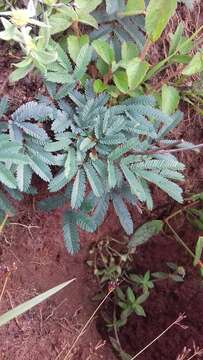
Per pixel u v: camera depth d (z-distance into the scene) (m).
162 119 0.36
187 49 0.39
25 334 0.41
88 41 0.36
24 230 0.40
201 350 0.41
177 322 0.42
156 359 0.45
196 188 0.45
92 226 0.36
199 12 0.42
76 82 0.36
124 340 0.46
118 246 0.46
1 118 0.34
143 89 0.39
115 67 0.36
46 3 0.34
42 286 0.42
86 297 0.45
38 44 0.33
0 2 0.35
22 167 0.33
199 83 0.41
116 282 0.44
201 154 0.44
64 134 0.35
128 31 0.37
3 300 0.40
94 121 0.35
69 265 0.44
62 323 0.43
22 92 0.35
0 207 0.35
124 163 0.36
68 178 0.34
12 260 0.41
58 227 0.41
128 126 0.35
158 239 0.47
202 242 0.41
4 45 0.35
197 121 0.43
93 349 0.44
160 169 0.36
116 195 0.37
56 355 0.42
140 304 0.46
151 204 0.37
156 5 0.34
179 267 0.45
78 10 0.35
